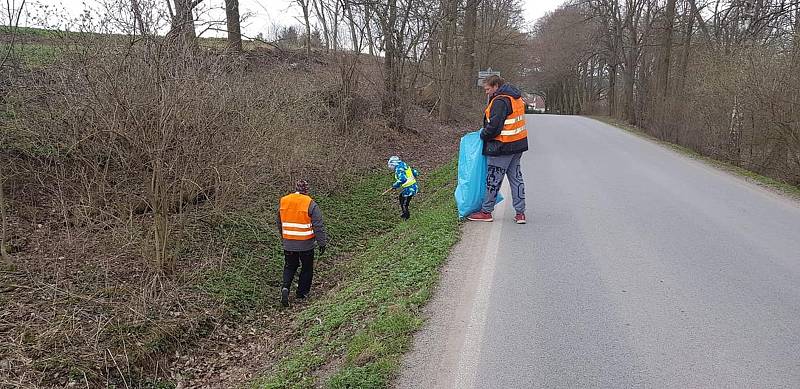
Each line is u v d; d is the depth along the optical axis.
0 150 7.69
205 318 6.26
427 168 15.15
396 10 16.73
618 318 4.51
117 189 7.30
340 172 12.18
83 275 6.53
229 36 9.63
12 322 5.50
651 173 11.62
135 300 6.12
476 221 7.41
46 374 4.92
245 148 8.07
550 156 14.27
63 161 7.64
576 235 6.75
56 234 7.21
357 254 8.55
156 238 6.68
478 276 5.44
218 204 8.13
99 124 6.54
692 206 8.40
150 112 6.38
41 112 7.43
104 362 5.21
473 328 4.38
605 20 37.38
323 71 15.34
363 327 4.81
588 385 3.59
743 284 5.20
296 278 7.69
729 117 14.86
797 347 4.02
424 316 4.64
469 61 27.53
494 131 6.75
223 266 7.40
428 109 24.78
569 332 4.29
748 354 3.93
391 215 10.62
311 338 5.22
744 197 9.19
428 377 3.74
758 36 17.83
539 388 3.57
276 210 9.46
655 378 3.65
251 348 5.95
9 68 7.64
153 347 5.57
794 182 11.84
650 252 6.12
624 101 36.88
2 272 6.30
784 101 12.40
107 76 6.21
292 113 10.84
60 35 7.32
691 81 18.88
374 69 17.39
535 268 5.63
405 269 5.94
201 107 6.88
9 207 7.47
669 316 4.54
